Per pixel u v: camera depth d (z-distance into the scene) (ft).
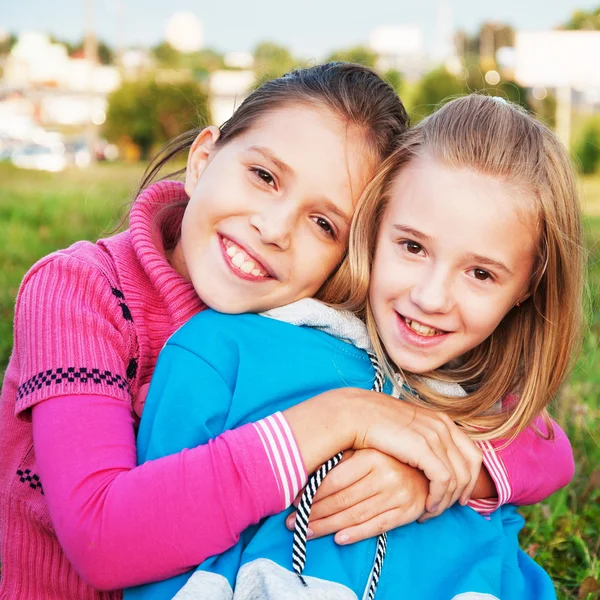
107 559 4.64
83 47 263.70
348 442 5.00
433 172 5.42
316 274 5.89
